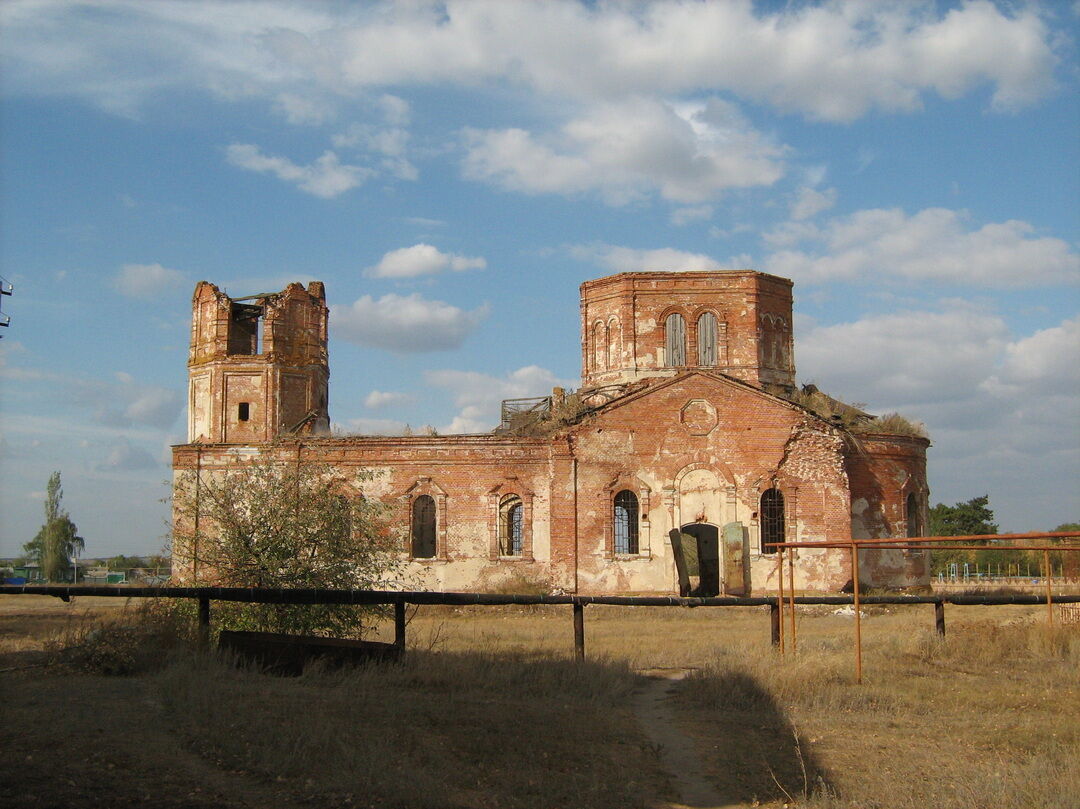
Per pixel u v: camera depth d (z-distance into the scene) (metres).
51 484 91.81
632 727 16.05
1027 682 20.38
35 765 11.69
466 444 44.22
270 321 48.34
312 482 25.91
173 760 12.29
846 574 42.53
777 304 49.62
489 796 12.11
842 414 47.25
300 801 11.36
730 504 42.59
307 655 18.66
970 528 99.31
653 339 48.44
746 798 12.78
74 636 19.70
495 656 21.47
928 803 12.38
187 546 23.97
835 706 17.95
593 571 42.53
